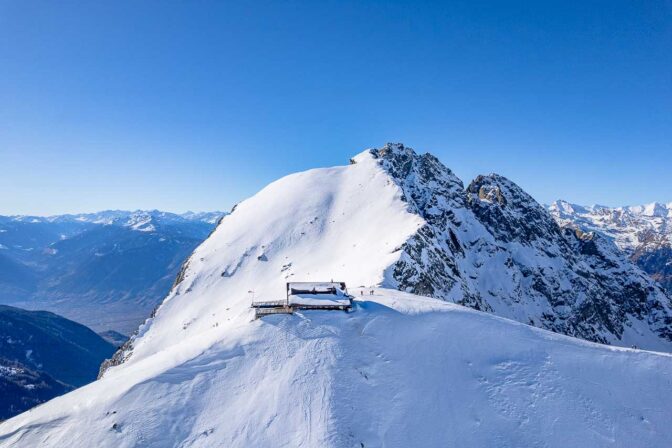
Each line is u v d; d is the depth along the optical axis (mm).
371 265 75375
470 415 30031
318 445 26578
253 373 32406
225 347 35219
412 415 29500
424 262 82812
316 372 32281
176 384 31547
